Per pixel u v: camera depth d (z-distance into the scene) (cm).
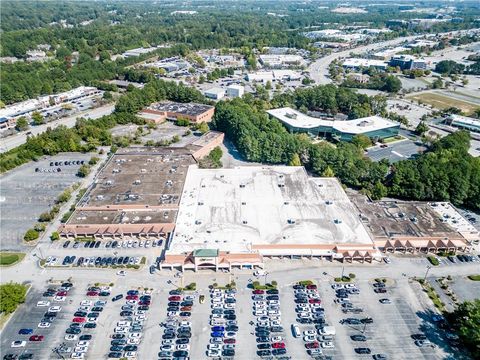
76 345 11444
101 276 14075
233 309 12812
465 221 16775
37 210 17975
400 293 13588
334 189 18612
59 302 12950
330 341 11719
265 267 14688
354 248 14775
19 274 14075
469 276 14412
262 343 11656
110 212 16788
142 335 11869
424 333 12088
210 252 14038
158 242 15875
